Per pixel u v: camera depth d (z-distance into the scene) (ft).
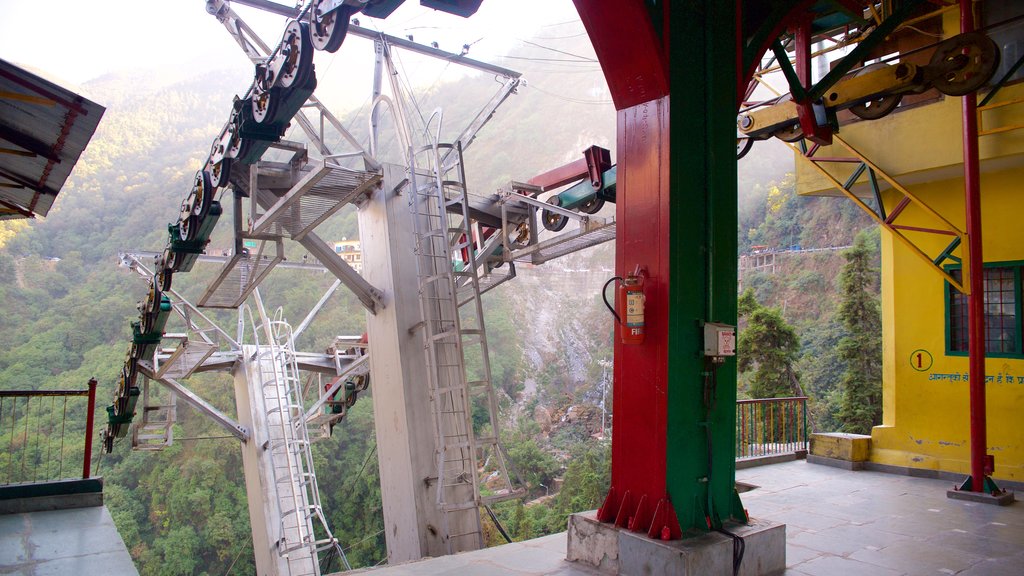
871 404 68.08
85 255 258.98
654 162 12.37
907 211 25.21
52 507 19.54
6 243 242.17
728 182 12.94
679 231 12.19
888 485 21.70
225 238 242.17
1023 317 22.21
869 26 21.47
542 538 15.47
